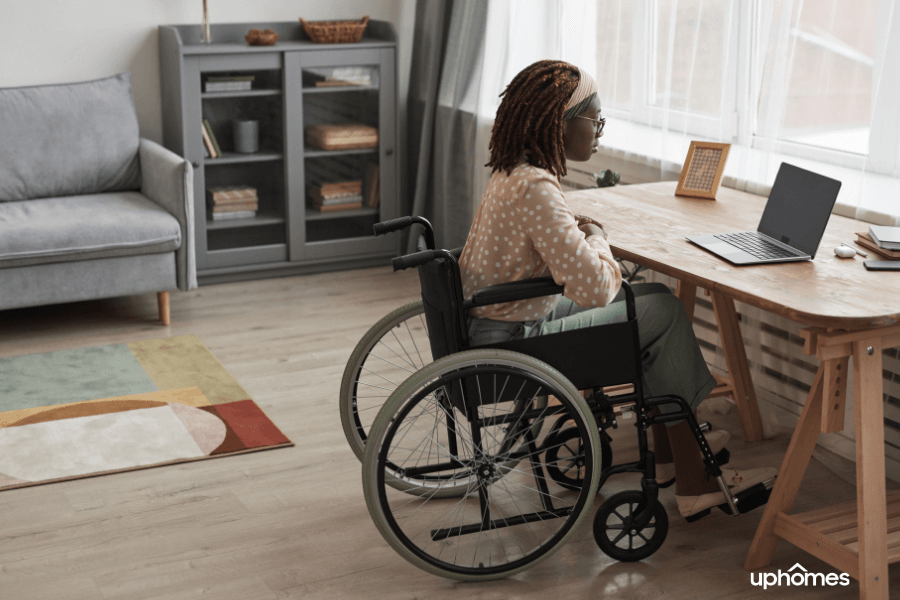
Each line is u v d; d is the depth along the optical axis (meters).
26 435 2.68
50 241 3.34
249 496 2.39
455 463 2.16
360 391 3.03
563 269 1.87
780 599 1.99
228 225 4.16
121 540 2.18
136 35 4.14
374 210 4.48
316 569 2.08
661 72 3.12
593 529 2.07
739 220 2.49
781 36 2.65
